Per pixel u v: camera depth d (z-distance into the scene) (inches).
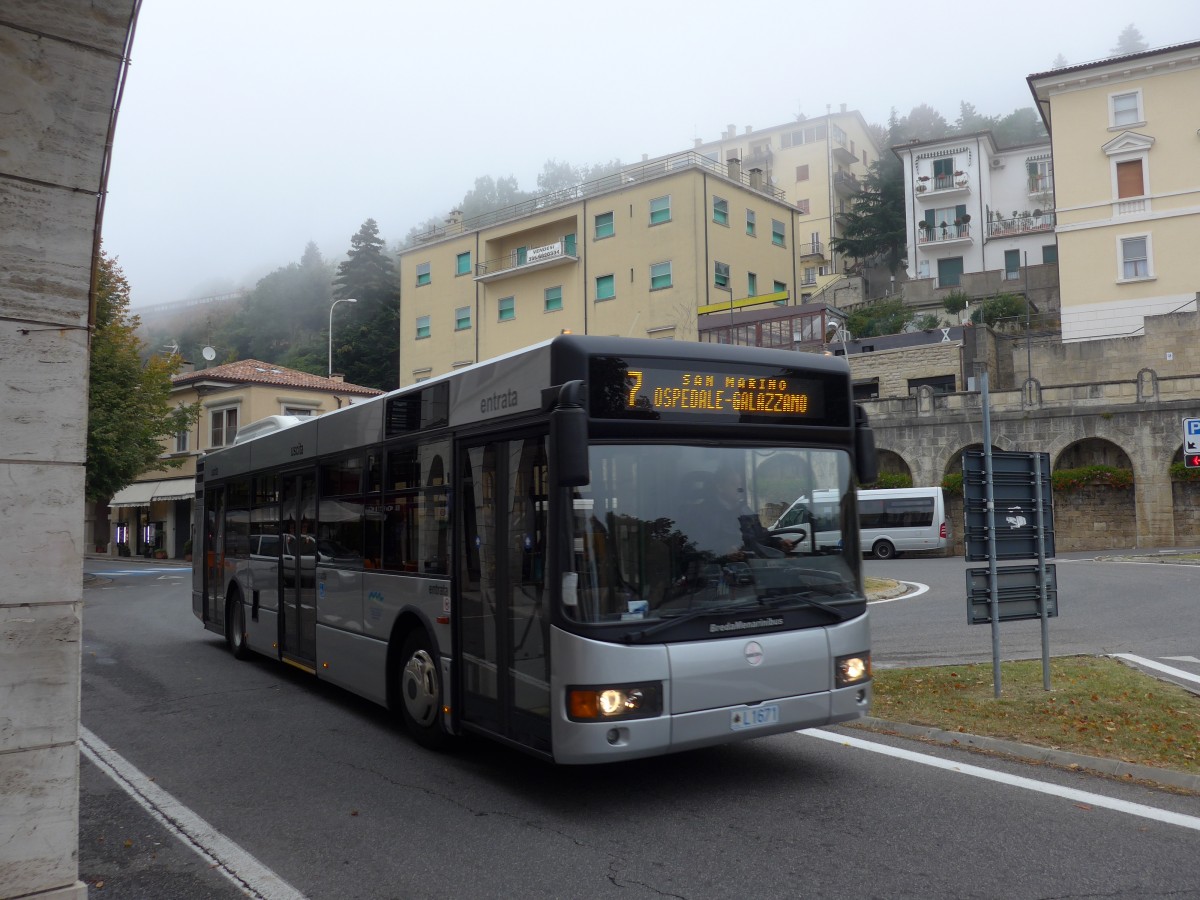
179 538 2033.7
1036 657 444.5
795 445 265.1
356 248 3331.7
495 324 2039.9
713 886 191.0
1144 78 1609.3
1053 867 196.2
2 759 149.0
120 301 1413.6
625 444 241.0
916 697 359.3
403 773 283.0
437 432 299.0
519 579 250.8
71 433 158.2
